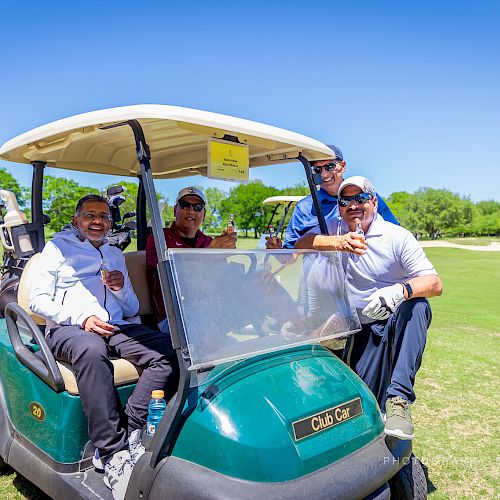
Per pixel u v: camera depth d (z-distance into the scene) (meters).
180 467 1.85
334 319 2.46
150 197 1.94
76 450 2.26
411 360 2.43
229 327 2.02
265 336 2.15
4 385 2.70
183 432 1.89
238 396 1.92
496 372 4.90
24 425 2.52
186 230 3.34
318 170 3.22
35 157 2.89
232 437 1.81
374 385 2.78
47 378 2.28
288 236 3.44
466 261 17.89
